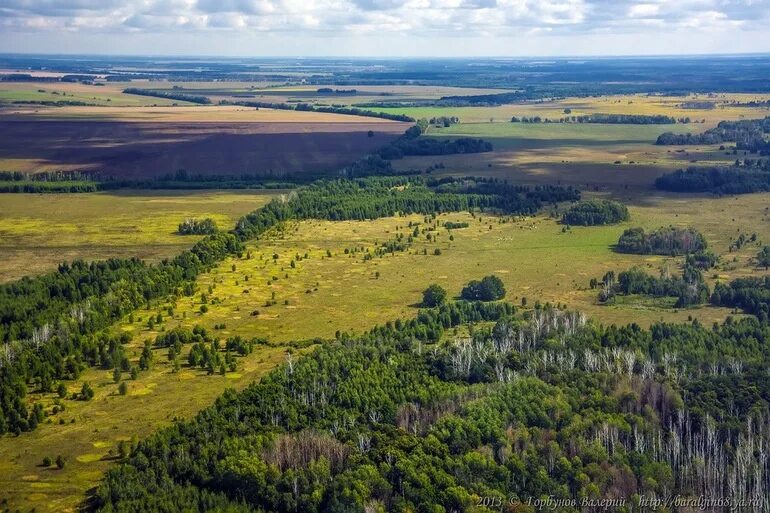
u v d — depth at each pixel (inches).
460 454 6663.4
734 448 6781.5
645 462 6540.4
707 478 6441.9
